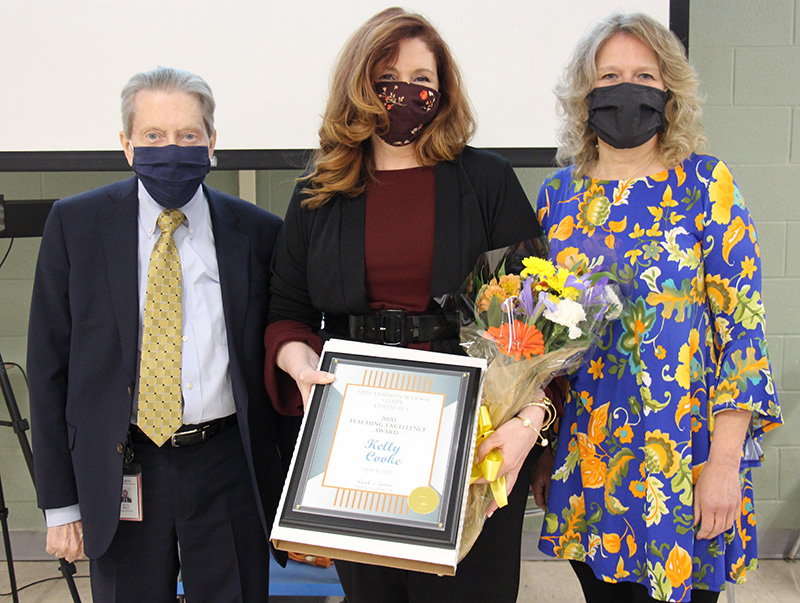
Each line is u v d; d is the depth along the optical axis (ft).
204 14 6.71
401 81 3.94
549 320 3.64
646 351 3.99
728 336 3.92
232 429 4.48
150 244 4.30
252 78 6.78
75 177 8.04
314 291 4.23
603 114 4.20
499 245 4.19
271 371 4.24
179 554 4.54
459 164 4.24
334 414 3.53
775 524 8.42
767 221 8.11
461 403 3.51
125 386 4.13
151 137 4.04
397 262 4.06
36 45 6.73
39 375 4.23
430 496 3.29
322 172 4.30
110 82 6.76
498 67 6.76
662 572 3.87
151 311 4.14
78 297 4.15
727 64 7.86
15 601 6.54
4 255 8.09
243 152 6.86
